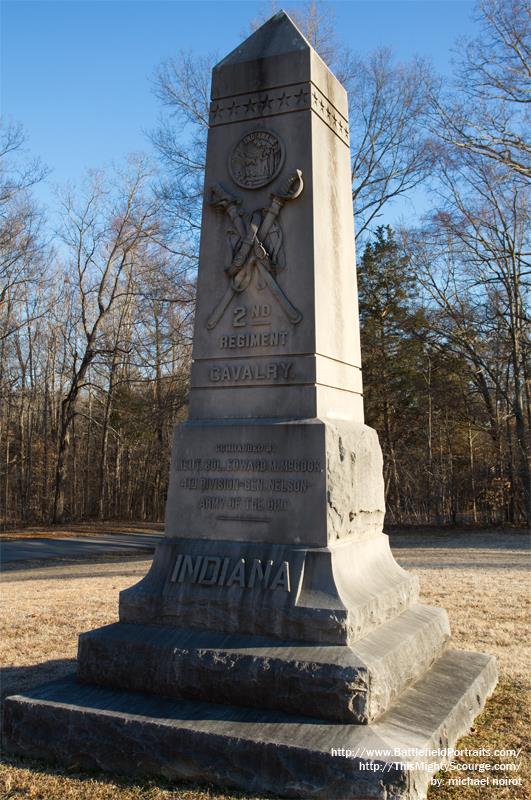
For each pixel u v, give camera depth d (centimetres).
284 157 599
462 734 506
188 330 2555
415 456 3166
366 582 548
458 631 822
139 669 509
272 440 546
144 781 443
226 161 624
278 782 414
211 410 588
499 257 2731
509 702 582
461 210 2691
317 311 568
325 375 572
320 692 450
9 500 4434
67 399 3519
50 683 531
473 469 3038
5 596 1180
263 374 573
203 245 620
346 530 550
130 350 3391
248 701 471
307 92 602
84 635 535
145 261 3228
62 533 3006
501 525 2875
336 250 618
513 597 1047
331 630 480
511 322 2777
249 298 589
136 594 552
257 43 636
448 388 2984
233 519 549
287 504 533
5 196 3050
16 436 4500
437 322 2917
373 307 2892
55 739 478
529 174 2345
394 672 486
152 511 4512
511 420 3148
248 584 519
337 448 545
